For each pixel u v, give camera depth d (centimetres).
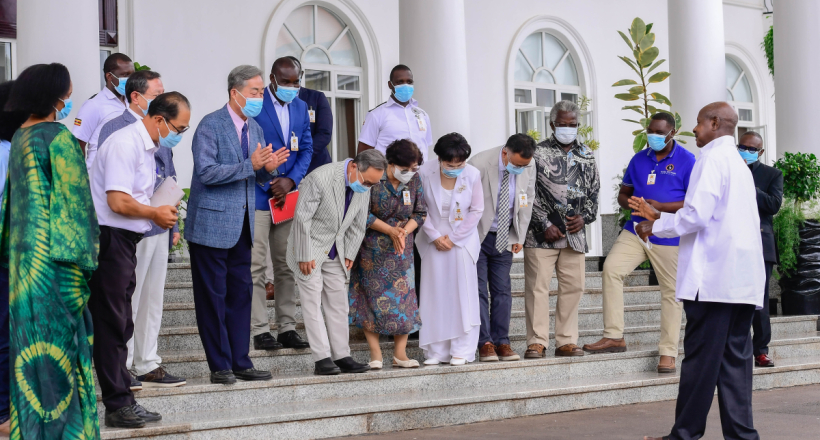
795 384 710
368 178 541
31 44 631
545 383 609
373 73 1052
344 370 560
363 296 590
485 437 496
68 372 376
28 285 371
